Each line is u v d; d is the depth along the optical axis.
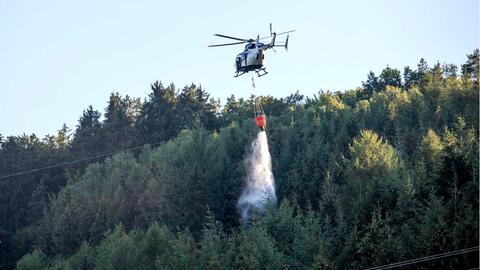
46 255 134.62
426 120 138.38
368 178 107.81
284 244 97.19
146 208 130.62
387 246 85.00
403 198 94.75
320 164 122.94
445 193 95.19
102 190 146.50
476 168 93.06
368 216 95.06
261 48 78.81
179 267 93.56
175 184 124.94
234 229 117.06
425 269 83.31
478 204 88.06
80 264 118.12
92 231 132.88
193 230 117.38
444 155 98.94
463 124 119.69
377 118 145.88
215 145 140.88
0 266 139.25
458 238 83.06
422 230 85.25
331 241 94.69
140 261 104.19
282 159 130.38
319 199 114.12
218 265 89.00
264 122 84.25
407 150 127.94
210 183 125.19
